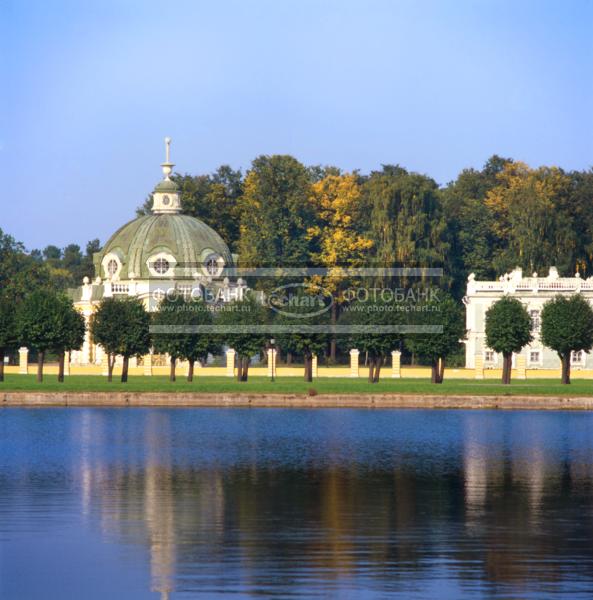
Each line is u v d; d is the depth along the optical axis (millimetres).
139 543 94438
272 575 85000
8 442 154250
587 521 103000
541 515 105625
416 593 80812
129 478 125688
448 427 172000
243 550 92062
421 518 104188
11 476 126750
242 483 122812
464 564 87875
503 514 106125
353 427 172125
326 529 99500
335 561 88750
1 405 199625
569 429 169750
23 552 91562
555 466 135250
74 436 160375
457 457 142500
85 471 130500
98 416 184500
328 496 115000
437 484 122438
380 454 144875
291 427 171750
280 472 130625
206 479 125312
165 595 80750
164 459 140250
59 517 104312
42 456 142125
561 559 89438
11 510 107500
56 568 87312
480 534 97688
